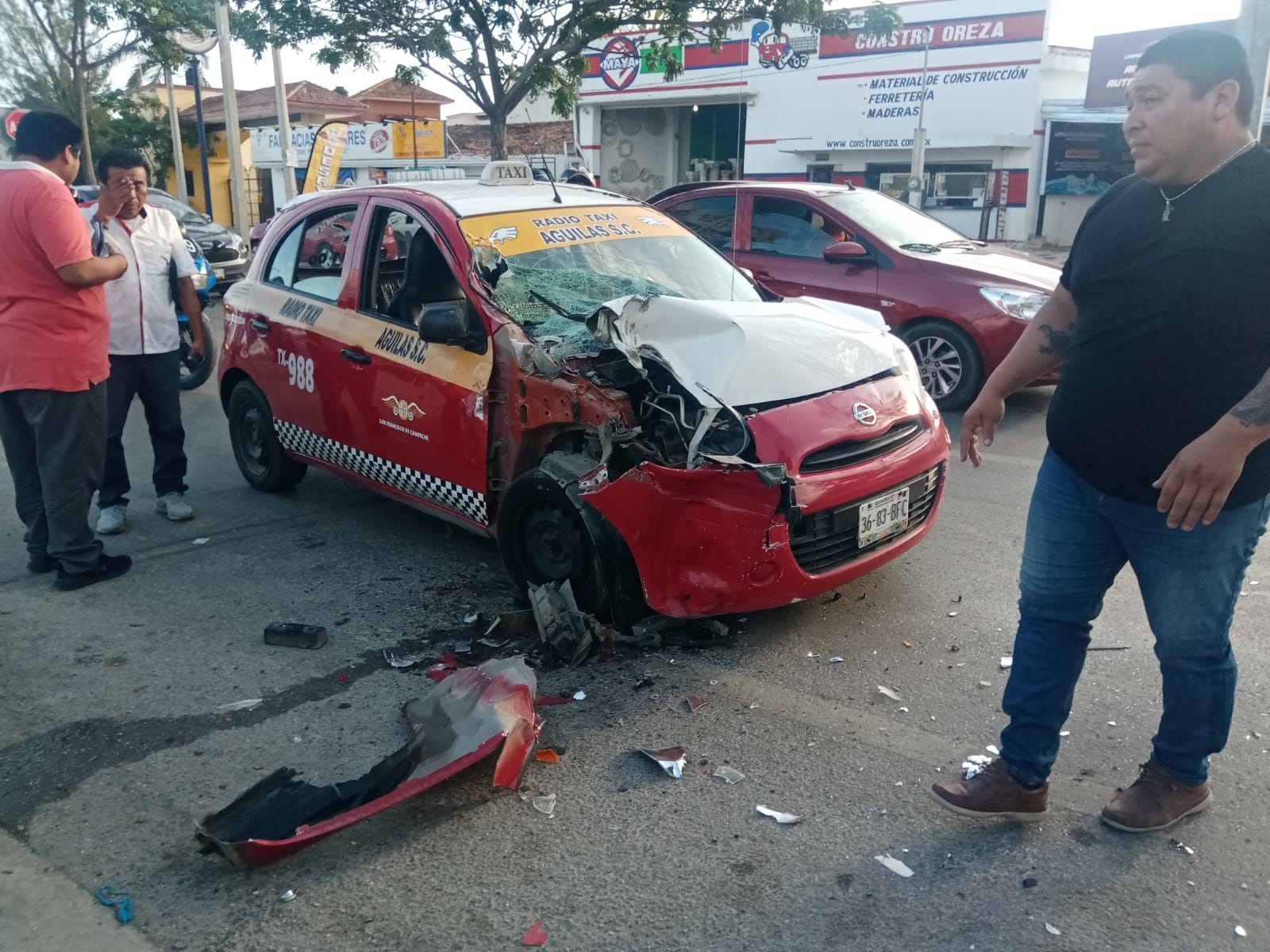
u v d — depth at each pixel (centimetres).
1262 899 268
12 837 307
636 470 377
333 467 560
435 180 572
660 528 379
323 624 447
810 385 405
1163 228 249
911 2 2458
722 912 269
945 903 270
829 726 357
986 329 766
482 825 307
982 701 371
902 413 423
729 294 518
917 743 345
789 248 868
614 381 405
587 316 448
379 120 3759
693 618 393
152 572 511
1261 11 672
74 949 261
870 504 399
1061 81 2409
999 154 2411
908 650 411
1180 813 296
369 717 370
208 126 3847
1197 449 240
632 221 543
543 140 3375
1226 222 241
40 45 2217
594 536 400
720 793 321
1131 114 250
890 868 284
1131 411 259
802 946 257
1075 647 290
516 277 466
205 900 278
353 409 517
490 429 444
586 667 402
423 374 469
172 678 402
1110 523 277
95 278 457
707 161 3003
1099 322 264
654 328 409
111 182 531
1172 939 255
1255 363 246
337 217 555
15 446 495
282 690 391
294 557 528
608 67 2956
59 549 484
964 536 533
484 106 1603
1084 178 2362
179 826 311
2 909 276
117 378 553
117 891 282
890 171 2597
